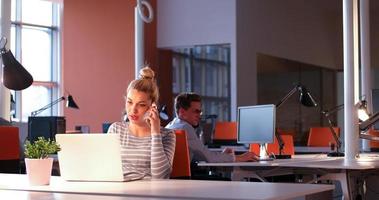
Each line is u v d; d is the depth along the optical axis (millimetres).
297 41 10867
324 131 7023
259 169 4051
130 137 2945
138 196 2029
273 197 1871
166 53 9750
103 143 2619
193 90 10258
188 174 3482
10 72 4660
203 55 10406
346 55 4691
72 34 8898
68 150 2666
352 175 3922
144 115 2936
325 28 11984
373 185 4641
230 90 9328
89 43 8922
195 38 9352
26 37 9242
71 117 8836
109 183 2543
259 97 9992
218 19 9227
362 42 7367
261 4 9758
